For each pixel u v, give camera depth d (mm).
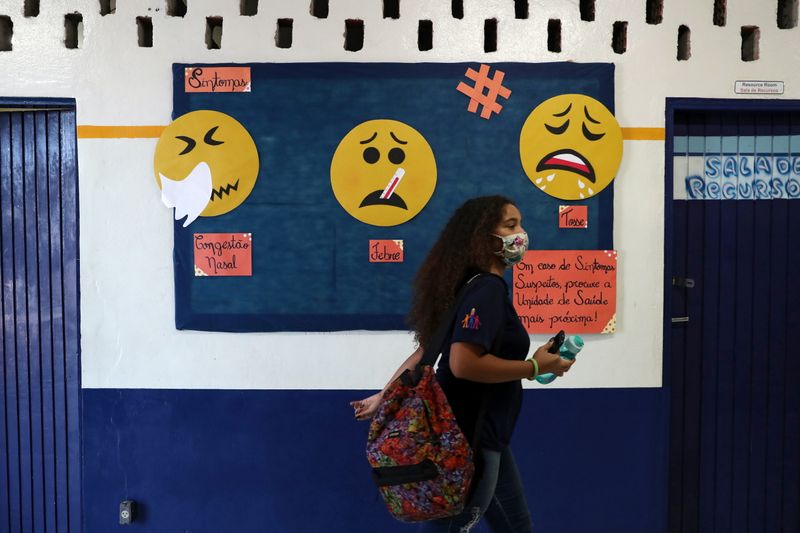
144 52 3057
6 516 3291
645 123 3100
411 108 3068
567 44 3068
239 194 3082
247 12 3125
